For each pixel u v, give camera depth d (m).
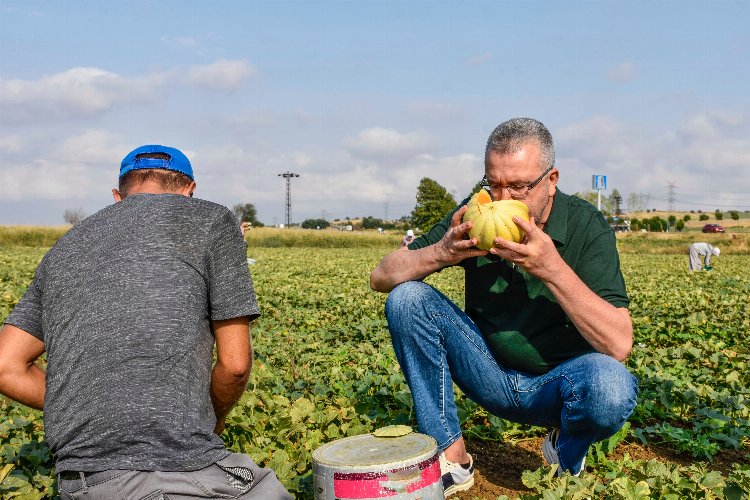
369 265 25.84
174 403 2.43
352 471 2.46
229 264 2.70
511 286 3.41
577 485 3.09
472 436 4.74
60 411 2.45
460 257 3.21
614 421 3.14
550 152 3.22
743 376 6.20
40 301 2.72
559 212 3.36
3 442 4.32
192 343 2.54
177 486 2.36
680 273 21.92
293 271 21.78
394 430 2.87
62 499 2.48
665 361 6.71
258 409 4.64
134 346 2.45
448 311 3.46
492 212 3.03
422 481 2.53
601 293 3.28
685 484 3.34
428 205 83.00
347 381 6.11
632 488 3.11
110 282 2.52
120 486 2.33
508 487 3.88
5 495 3.34
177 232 2.65
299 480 3.44
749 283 17.52
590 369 3.13
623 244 51.19
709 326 9.25
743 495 3.16
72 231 2.71
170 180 2.93
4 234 43.69
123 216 2.67
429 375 3.51
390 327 3.52
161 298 2.52
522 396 3.46
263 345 8.02
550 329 3.40
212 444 2.48
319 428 4.36
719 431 4.85
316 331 9.32
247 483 2.53
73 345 2.48
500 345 3.43
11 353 2.69
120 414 2.38
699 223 125.44
